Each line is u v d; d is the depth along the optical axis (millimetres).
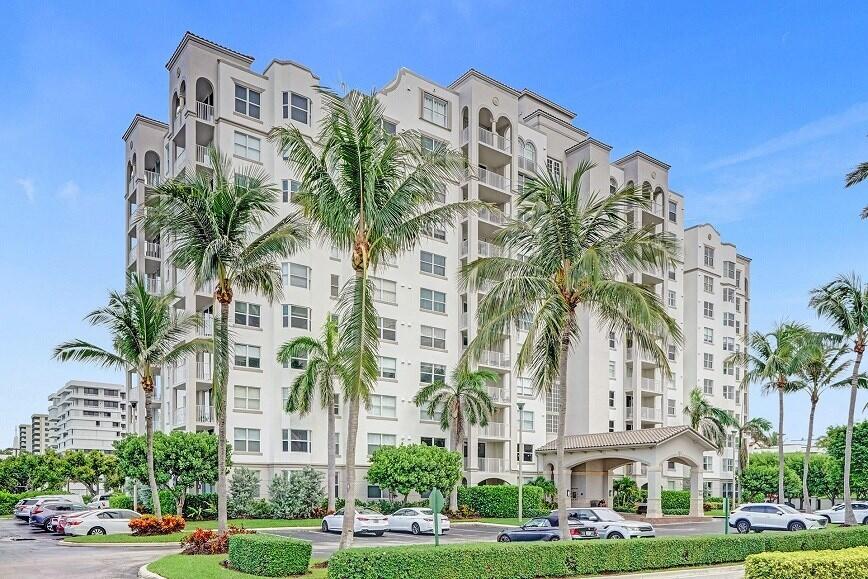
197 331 41812
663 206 68625
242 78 44875
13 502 56188
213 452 37562
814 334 43281
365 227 19031
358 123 18531
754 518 36031
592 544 17906
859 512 42906
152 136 50812
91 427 152750
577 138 64438
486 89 54781
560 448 21359
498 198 55219
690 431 44812
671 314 70125
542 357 22250
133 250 51812
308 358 43000
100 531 31203
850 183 33562
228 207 23594
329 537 32438
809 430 48688
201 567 17953
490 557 16062
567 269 21531
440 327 51688
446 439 50750
